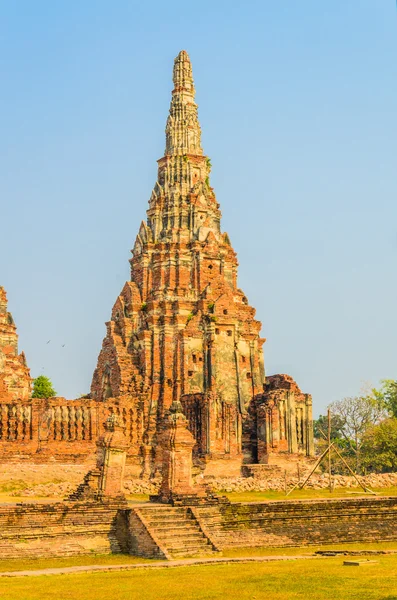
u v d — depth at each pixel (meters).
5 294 112.12
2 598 40.97
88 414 88.31
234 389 98.38
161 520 57.81
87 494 58.00
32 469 84.38
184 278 102.00
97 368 102.00
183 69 110.88
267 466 90.06
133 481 78.12
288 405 94.75
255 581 45.16
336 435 136.38
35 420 86.06
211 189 108.50
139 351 99.69
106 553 55.88
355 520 63.75
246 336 101.44
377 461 121.56
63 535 55.31
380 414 133.25
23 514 54.62
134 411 92.69
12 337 110.00
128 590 43.12
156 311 100.19
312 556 55.41
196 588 43.53
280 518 61.84
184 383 96.62
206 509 60.09
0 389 91.56
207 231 104.56
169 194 106.12
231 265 105.50
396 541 63.00
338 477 82.81
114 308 104.12
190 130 109.00
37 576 47.47
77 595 41.88
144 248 104.00
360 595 41.22
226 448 91.06
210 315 99.19
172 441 62.09
